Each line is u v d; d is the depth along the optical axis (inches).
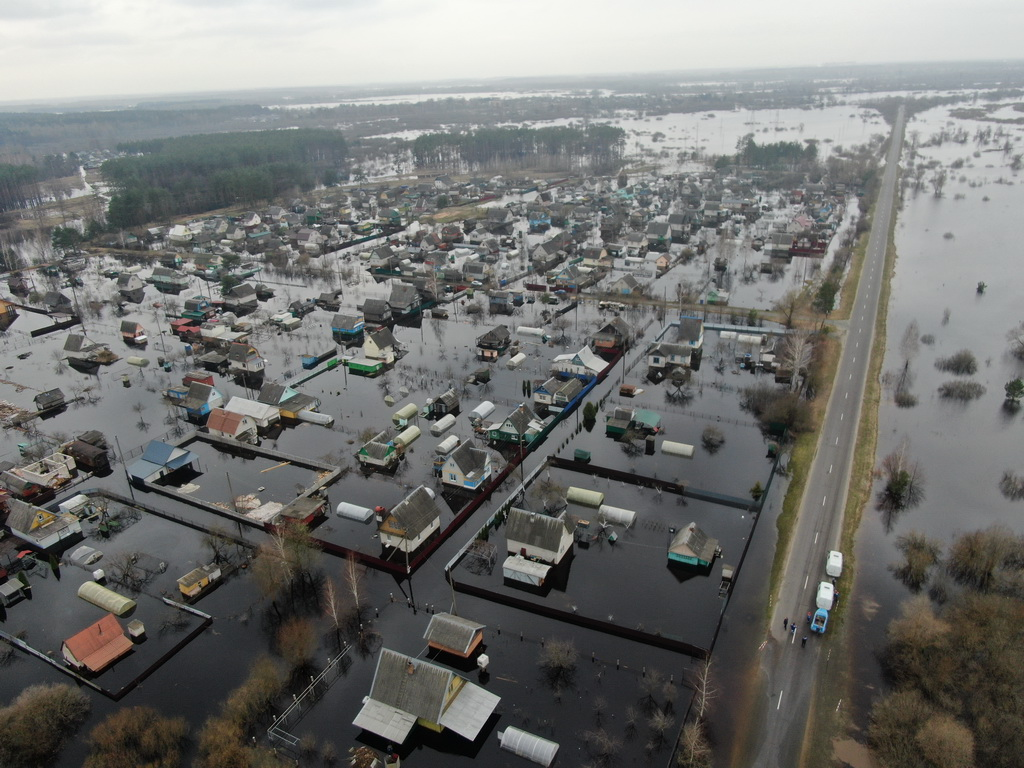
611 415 3329.2
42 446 3105.3
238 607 2172.7
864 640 1957.4
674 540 2326.5
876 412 3314.5
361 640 2017.7
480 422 3196.4
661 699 1787.6
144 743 1658.5
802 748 1632.6
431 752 1664.6
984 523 2511.1
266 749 1672.0
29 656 2021.4
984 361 3873.0
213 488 2812.5
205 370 3993.6
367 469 2928.2
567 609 2106.3
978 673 1758.1
